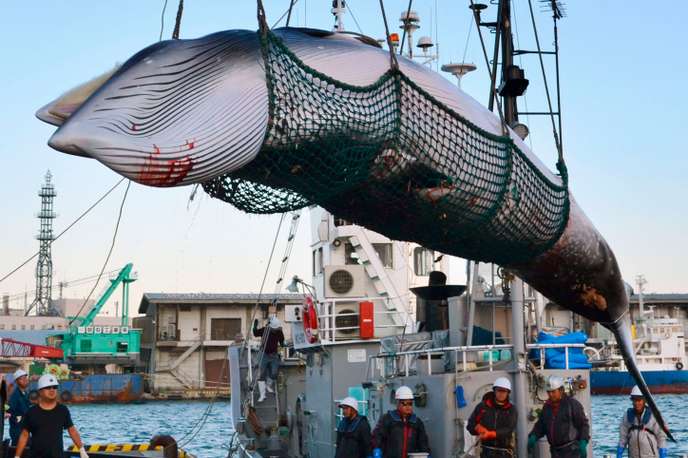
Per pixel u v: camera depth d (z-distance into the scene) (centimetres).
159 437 2256
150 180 855
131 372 10862
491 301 1702
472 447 1492
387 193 1079
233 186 1017
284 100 926
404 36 1391
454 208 1111
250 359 2609
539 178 1201
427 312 2064
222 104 891
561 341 1675
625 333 1391
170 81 889
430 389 1595
